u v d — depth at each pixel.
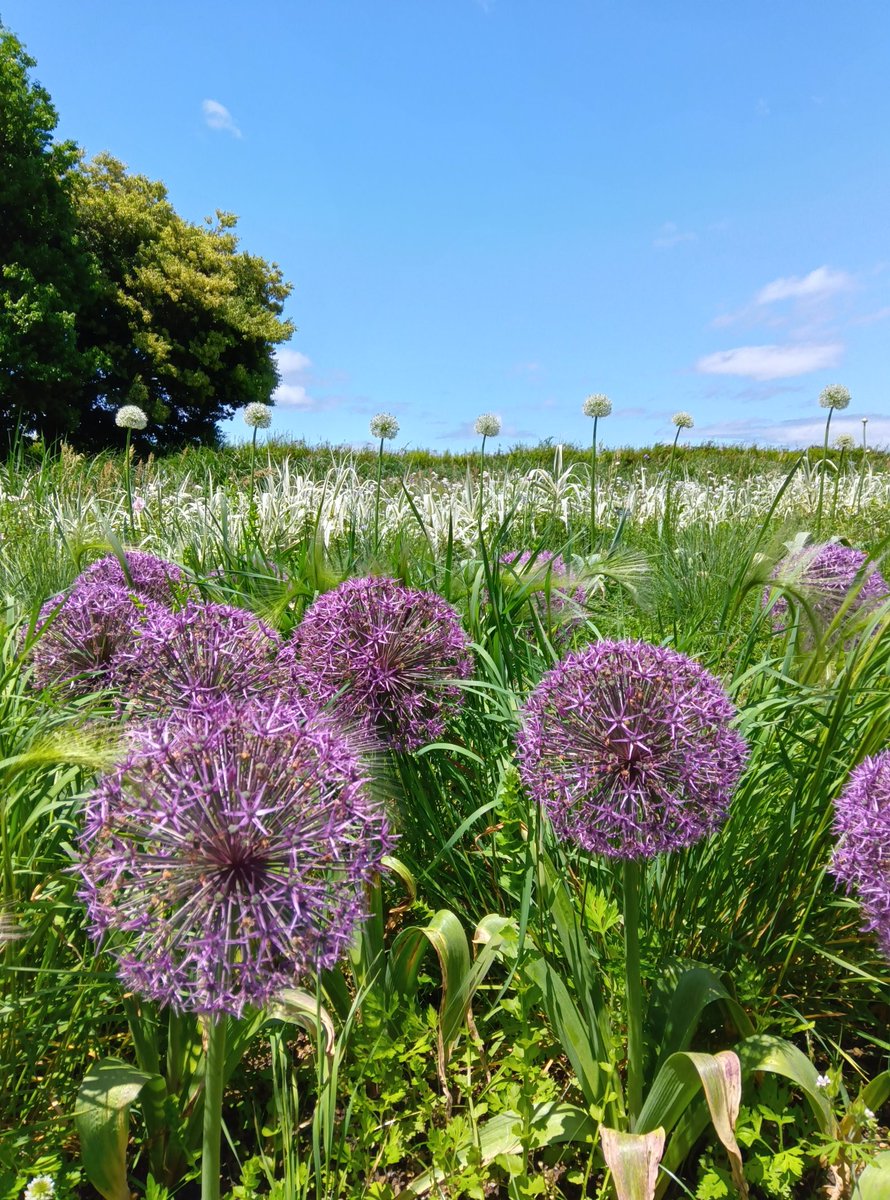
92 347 25.12
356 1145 2.09
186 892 1.44
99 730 1.90
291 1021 2.06
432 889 2.87
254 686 2.43
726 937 2.46
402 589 2.77
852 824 1.97
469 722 3.09
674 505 10.57
